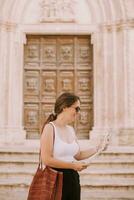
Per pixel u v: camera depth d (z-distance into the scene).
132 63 11.80
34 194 3.70
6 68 11.95
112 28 12.05
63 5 12.33
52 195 3.67
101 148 3.96
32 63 12.38
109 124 11.91
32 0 12.30
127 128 11.57
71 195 3.71
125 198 8.03
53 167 3.71
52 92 12.35
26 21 12.26
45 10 12.30
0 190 8.45
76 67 12.39
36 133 12.23
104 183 8.52
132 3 11.94
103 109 11.97
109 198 8.02
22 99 12.11
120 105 11.84
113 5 12.08
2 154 9.53
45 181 3.69
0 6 12.01
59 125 3.90
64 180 3.70
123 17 11.89
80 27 12.27
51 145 3.74
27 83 12.30
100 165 9.21
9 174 8.83
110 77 12.01
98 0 12.22
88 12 12.33
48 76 12.38
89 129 12.22
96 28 12.25
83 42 12.43
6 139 11.71
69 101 3.89
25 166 9.14
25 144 11.86
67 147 3.80
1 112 11.81
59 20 12.29
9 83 11.92
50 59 12.42
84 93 12.36
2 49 11.91
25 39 12.28
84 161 3.88
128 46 11.82
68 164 3.70
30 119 12.22
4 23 11.97
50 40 12.45
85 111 12.30
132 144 11.52
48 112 12.30
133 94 11.73
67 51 12.41
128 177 8.88
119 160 9.38
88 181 8.66
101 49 12.16
